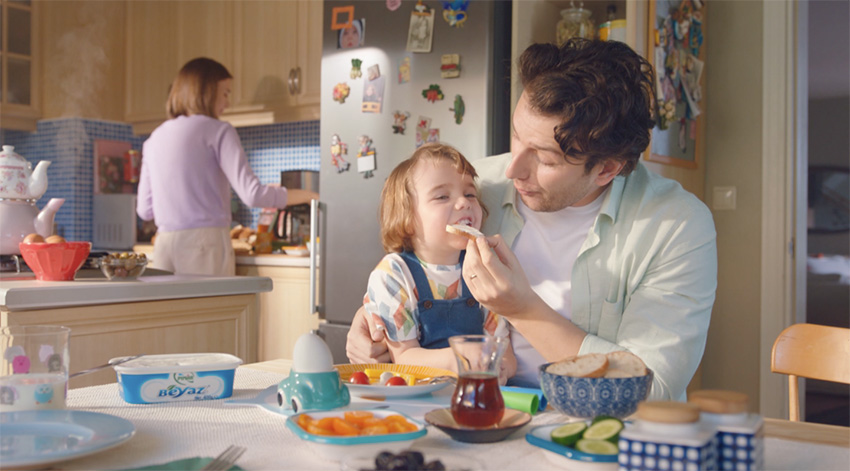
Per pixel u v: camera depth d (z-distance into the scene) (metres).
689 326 1.08
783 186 2.83
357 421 0.77
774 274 2.84
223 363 0.98
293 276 3.22
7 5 4.23
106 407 0.92
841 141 3.88
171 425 0.83
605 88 1.01
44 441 0.71
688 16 2.67
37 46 4.33
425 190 1.33
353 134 2.76
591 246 1.21
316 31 3.51
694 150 2.83
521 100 1.07
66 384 0.88
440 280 1.34
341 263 2.80
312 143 4.04
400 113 2.65
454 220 1.31
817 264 3.90
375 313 1.30
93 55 4.34
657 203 1.19
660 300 1.10
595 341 1.03
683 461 0.60
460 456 0.67
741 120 2.91
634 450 0.62
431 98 2.58
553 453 0.69
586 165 1.05
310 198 3.25
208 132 2.97
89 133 4.32
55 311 1.47
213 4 3.90
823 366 1.21
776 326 2.83
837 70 3.91
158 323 1.67
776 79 2.84
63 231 4.28
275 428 0.83
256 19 3.72
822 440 0.81
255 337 1.92
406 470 0.60
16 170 1.81
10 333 0.87
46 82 4.36
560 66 1.05
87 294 1.51
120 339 1.60
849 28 3.90
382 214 1.41
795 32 2.87
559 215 1.28
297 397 0.85
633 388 0.79
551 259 1.28
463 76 2.51
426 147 1.39
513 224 1.33
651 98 1.10
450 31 2.54
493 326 1.31
